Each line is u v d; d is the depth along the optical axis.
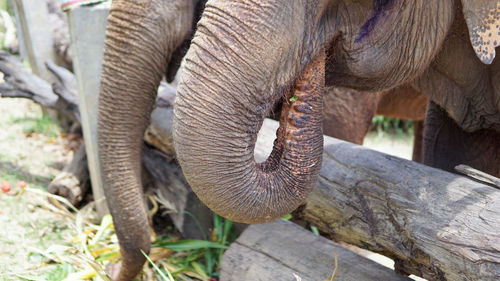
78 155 3.42
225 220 2.80
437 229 1.73
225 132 1.47
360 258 2.19
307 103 1.68
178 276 2.58
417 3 1.88
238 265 2.36
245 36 1.45
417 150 4.12
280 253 2.30
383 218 1.95
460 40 2.18
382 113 3.77
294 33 1.53
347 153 2.20
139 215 2.27
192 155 1.47
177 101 1.48
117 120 2.24
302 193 1.67
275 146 1.72
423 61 2.00
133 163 2.29
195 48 1.48
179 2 2.20
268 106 1.57
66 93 3.79
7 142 4.05
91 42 2.92
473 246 1.60
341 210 2.11
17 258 2.61
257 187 1.56
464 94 2.38
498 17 1.77
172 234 3.09
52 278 2.46
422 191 1.86
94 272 2.46
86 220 3.14
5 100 5.14
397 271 2.00
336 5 1.73
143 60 2.20
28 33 4.50
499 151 2.72
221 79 1.45
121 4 2.17
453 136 2.77
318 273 2.15
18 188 3.33
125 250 2.30
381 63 1.88
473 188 1.77
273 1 1.47
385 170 2.02
